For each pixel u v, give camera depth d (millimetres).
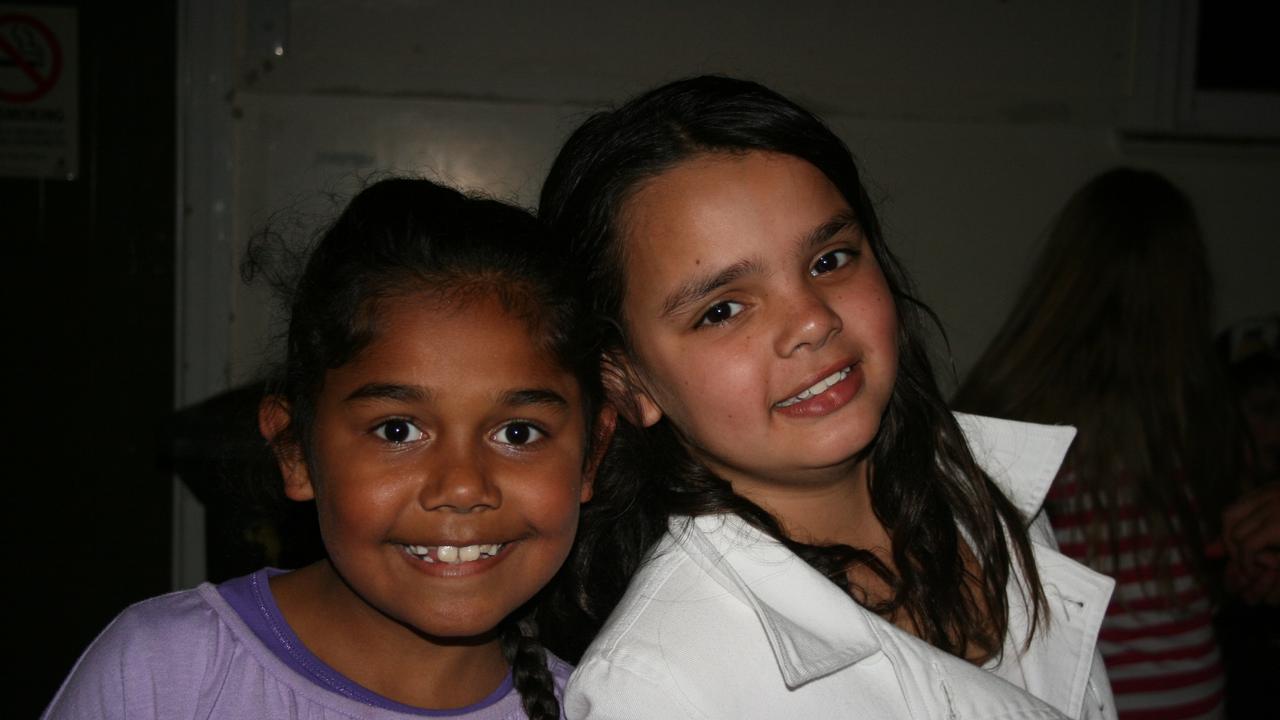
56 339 2680
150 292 2672
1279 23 2912
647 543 1276
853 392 1133
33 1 2596
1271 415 2449
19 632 2734
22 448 2699
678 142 1128
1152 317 1843
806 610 1150
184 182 2625
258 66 2609
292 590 1131
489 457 1015
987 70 2801
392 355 997
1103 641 1770
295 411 1101
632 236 1140
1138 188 1935
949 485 1358
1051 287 1938
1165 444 1797
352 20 2613
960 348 2850
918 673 1124
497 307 1025
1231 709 2383
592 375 1135
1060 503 1816
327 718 1056
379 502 994
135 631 1073
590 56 2658
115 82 2619
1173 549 1774
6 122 2617
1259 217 2930
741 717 1062
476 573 1021
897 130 2785
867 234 1293
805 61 2729
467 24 2631
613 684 1057
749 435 1113
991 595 1312
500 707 1115
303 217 2598
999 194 2832
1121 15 2834
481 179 2664
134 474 2725
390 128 2639
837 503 1289
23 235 2648
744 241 1083
